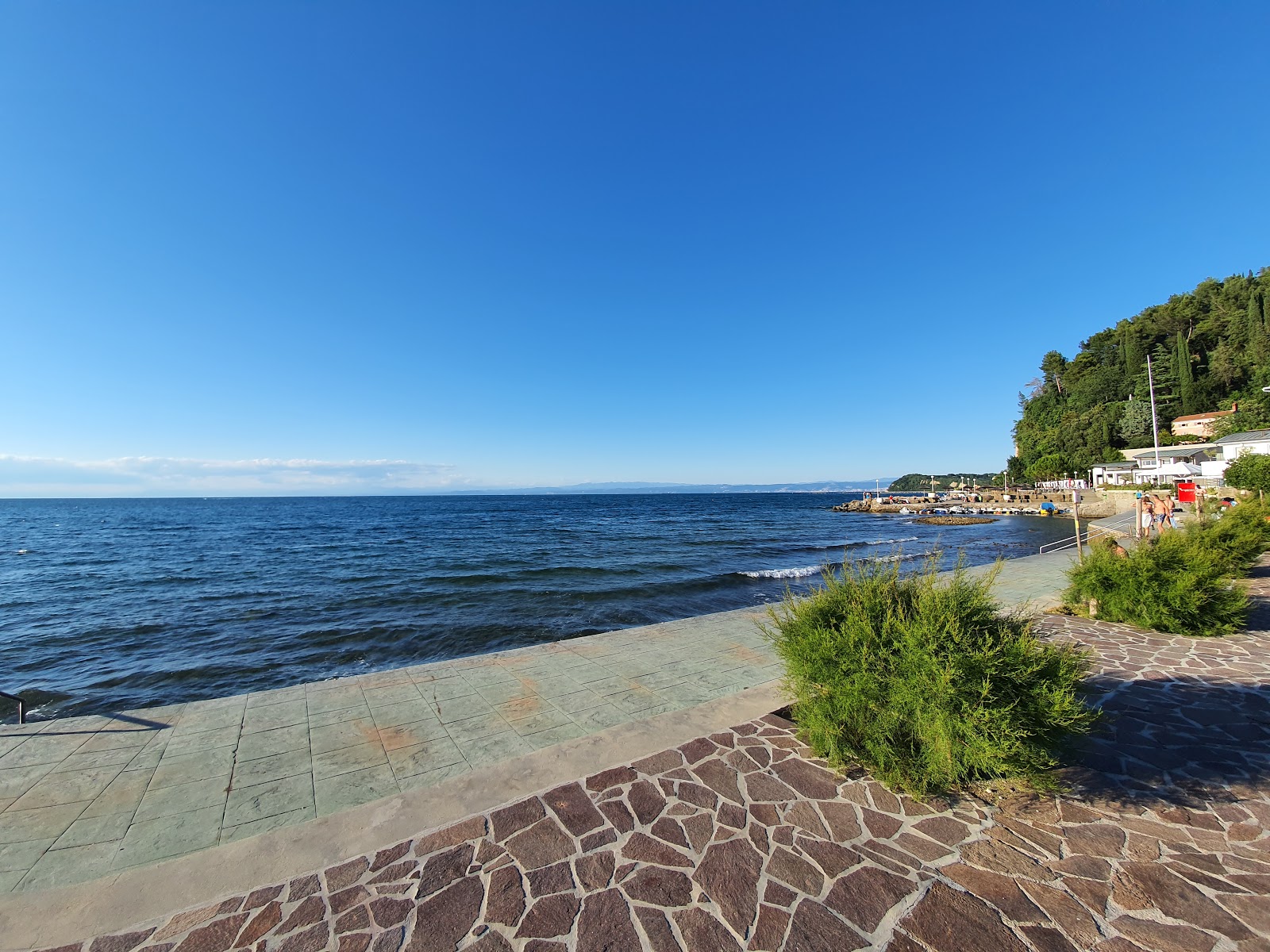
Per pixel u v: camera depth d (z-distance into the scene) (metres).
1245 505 13.73
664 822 3.27
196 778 3.96
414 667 6.55
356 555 25.09
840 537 35.81
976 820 3.25
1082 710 3.69
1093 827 3.16
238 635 11.38
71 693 8.48
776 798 3.52
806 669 3.96
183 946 2.38
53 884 2.81
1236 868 2.76
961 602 3.88
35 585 17.91
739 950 2.32
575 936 2.40
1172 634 7.49
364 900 2.66
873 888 2.68
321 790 3.80
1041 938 2.33
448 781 3.76
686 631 8.31
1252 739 4.24
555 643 7.62
